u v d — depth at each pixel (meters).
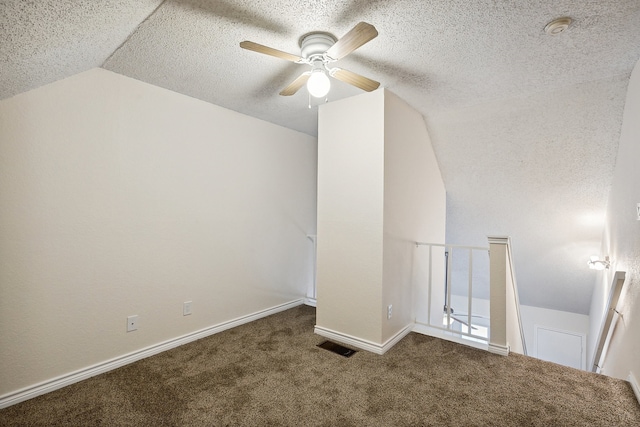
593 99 2.60
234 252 3.05
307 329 2.98
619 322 2.44
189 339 2.66
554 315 5.03
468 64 2.16
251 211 3.22
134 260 2.32
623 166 2.61
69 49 1.60
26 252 1.82
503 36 1.81
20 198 1.80
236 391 1.93
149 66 2.14
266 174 3.39
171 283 2.55
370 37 1.47
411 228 3.03
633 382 1.94
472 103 2.91
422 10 1.57
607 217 3.35
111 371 2.16
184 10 1.56
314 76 1.77
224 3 1.51
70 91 1.99
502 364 2.28
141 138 2.36
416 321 3.12
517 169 3.48
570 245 4.00
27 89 1.79
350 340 2.63
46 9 1.19
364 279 2.58
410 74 2.31
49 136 1.90
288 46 1.91
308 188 3.94
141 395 1.88
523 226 4.10
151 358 2.36
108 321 2.18
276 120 3.37
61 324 1.96
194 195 2.71
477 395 1.90
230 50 1.95
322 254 2.86
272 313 3.44
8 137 1.76
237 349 2.53
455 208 4.39
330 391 1.94
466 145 3.48
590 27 1.72
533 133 3.08
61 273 1.96
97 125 2.12
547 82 2.46
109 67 2.14
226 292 2.98
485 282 5.13
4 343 1.75
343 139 2.73
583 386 1.99
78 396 1.87
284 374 2.14
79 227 2.04
